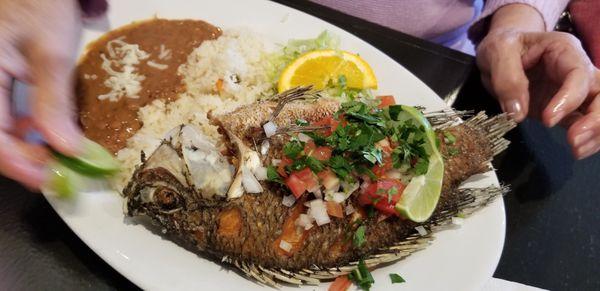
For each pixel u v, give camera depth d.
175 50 0.31
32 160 0.16
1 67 0.15
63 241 0.22
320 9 0.35
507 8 0.38
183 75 0.30
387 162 0.23
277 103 0.26
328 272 0.22
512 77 0.30
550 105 0.28
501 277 0.26
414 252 0.24
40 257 0.21
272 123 0.24
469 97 0.33
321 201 0.22
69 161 0.17
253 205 0.21
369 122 0.24
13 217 0.22
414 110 0.25
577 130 0.29
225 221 0.21
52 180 0.17
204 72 0.30
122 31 0.30
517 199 0.30
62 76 0.16
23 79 0.16
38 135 0.16
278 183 0.22
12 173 0.15
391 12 0.36
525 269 0.27
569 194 0.31
